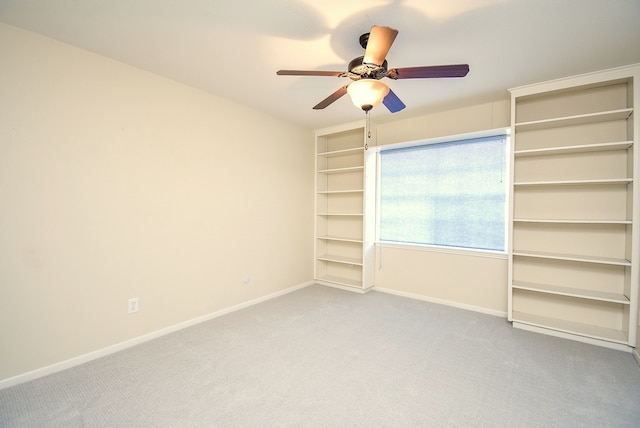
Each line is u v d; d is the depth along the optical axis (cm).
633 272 236
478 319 309
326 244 473
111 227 236
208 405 175
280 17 178
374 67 171
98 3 166
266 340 259
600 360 225
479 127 334
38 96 199
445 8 168
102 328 232
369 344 252
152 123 259
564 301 288
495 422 162
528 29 188
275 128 382
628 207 253
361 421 162
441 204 367
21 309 195
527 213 305
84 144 221
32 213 198
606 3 164
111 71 233
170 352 238
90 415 165
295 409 172
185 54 225
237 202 336
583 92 276
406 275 388
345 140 451
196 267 296
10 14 177
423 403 177
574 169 281
